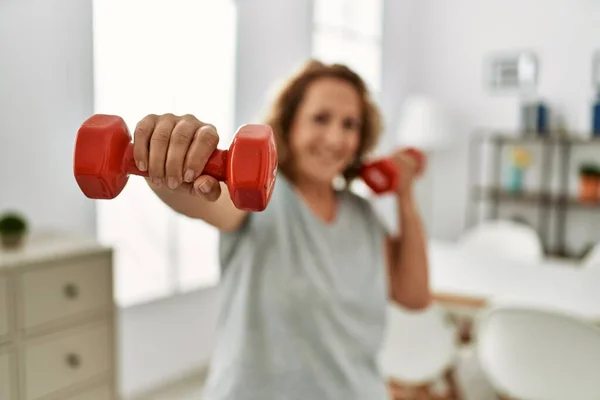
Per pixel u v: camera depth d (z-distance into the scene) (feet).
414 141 13.39
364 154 3.67
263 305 3.02
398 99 15.10
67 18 6.81
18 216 5.56
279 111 3.25
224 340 3.13
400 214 3.74
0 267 4.83
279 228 3.09
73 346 5.52
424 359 7.27
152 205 8.61
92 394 5.74
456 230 15.10
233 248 3.13
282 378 3.01
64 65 6.84
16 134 6.46
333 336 3.10
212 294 9.83
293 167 3.34
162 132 1.44
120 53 7.61
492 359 6.24
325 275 3.13
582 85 13.12
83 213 7.39
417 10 15.30
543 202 13.96
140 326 8.64
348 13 12.98
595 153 13.20
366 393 3.17
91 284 5.65
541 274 8.34
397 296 3.82
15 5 6.26
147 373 8.83
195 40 8.87
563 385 5.79
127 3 7.65
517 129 14.06
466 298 7.15
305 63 3.34
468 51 14.64
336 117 3.14
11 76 6.32
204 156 1.42
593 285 7.77
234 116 9.73
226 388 3.01
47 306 5.24
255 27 10.06
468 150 14.82
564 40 13.28
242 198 1.40
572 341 5.58
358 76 3.33
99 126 1.45
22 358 5.06
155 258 8.77
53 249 5.53
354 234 3.39
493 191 14.19
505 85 14.16
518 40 13.89
